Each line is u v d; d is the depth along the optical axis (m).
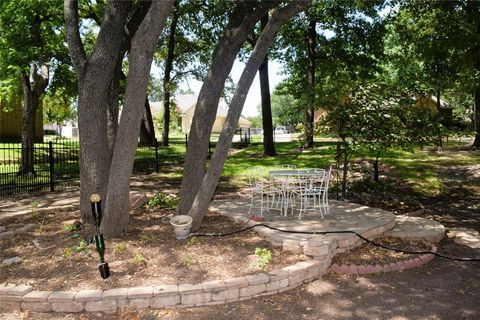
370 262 5.72
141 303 4.45
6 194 10.59
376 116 8.70
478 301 4.79
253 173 13.52
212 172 6.44
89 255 5.46
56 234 6.43
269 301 4.72
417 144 8.86
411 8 16.53
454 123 9.95
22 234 6.50
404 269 5.70
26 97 14.10
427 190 11.34
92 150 7.09
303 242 5.62
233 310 4.51
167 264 5.22
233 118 6.31
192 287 4.56
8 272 5.03
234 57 7.20
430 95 9.63
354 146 8.74
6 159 16.34
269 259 5.38
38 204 9.05
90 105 7.05
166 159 18.80
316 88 10.05
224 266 5.18
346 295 4.92
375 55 22.23
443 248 6.75
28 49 13.59
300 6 6.09
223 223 7.09
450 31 16.50
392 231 6.93
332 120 9.22
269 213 7.63
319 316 4.43
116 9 7.04
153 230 6.57
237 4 7.26
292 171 7.66
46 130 47.00
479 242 7.19
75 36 7.18
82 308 4.38
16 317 4.30
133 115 5.76
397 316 4.43
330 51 22.42
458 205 10.12
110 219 6.07
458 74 19.69
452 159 14.45
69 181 13.09
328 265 5.56
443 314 4.48
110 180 6.01
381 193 11.03
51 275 4.94
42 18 14.28
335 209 8.01
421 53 19.06
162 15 5.37
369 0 17.42
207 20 21.02
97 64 7.02
